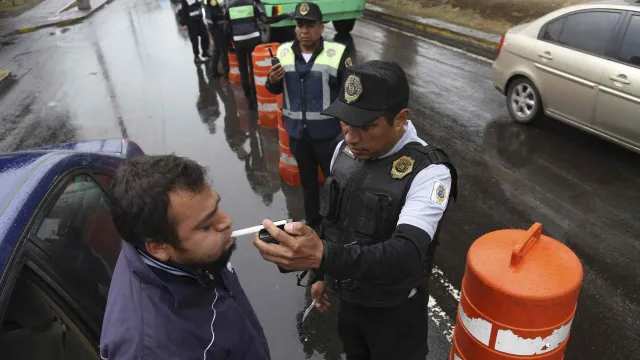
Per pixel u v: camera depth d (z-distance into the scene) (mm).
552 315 1560
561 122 5555
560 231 3695
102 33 12438
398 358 1914
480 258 1688
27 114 6965
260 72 5629
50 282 1475
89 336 1587
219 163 5172
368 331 1872
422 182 1530
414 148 1604
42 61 9930
